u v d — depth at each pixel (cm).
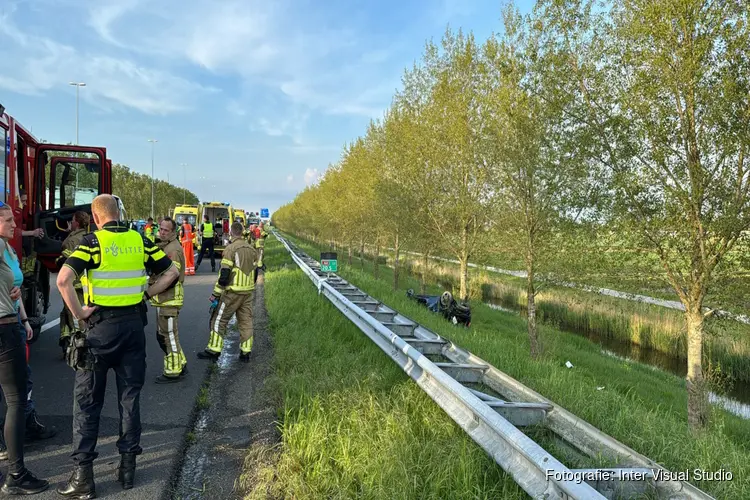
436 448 358
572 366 966
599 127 666
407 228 1530
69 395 538
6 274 350
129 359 365
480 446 350
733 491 322
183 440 429
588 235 746
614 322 1747
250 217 4962
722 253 567
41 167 784
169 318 590
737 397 1172
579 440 364
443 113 1202
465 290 1345
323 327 801
